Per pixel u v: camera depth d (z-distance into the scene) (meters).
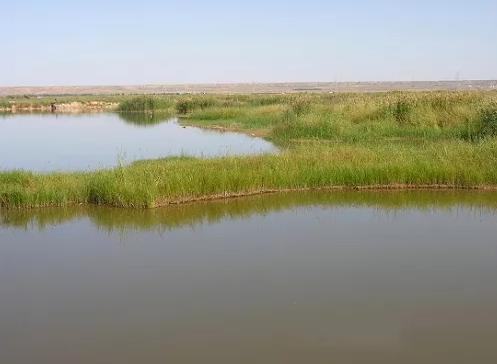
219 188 16.30
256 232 12.84
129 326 8.05
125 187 15.30
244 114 46.31
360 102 33.59
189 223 13.77
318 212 14.70
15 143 32.94
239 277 9.90
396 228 13.01
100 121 52.19
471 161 17.73
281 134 30.83
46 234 12.95
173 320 8.21
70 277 10.06
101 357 7.20
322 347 7.33
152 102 70.44
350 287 9.36
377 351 7.19
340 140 27.67
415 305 8.59
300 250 11.40
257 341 7.52
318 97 44.94
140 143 31.62
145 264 10.69
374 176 17.45
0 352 7.38
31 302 8.97
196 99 62.62
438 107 29.45
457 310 8.40
